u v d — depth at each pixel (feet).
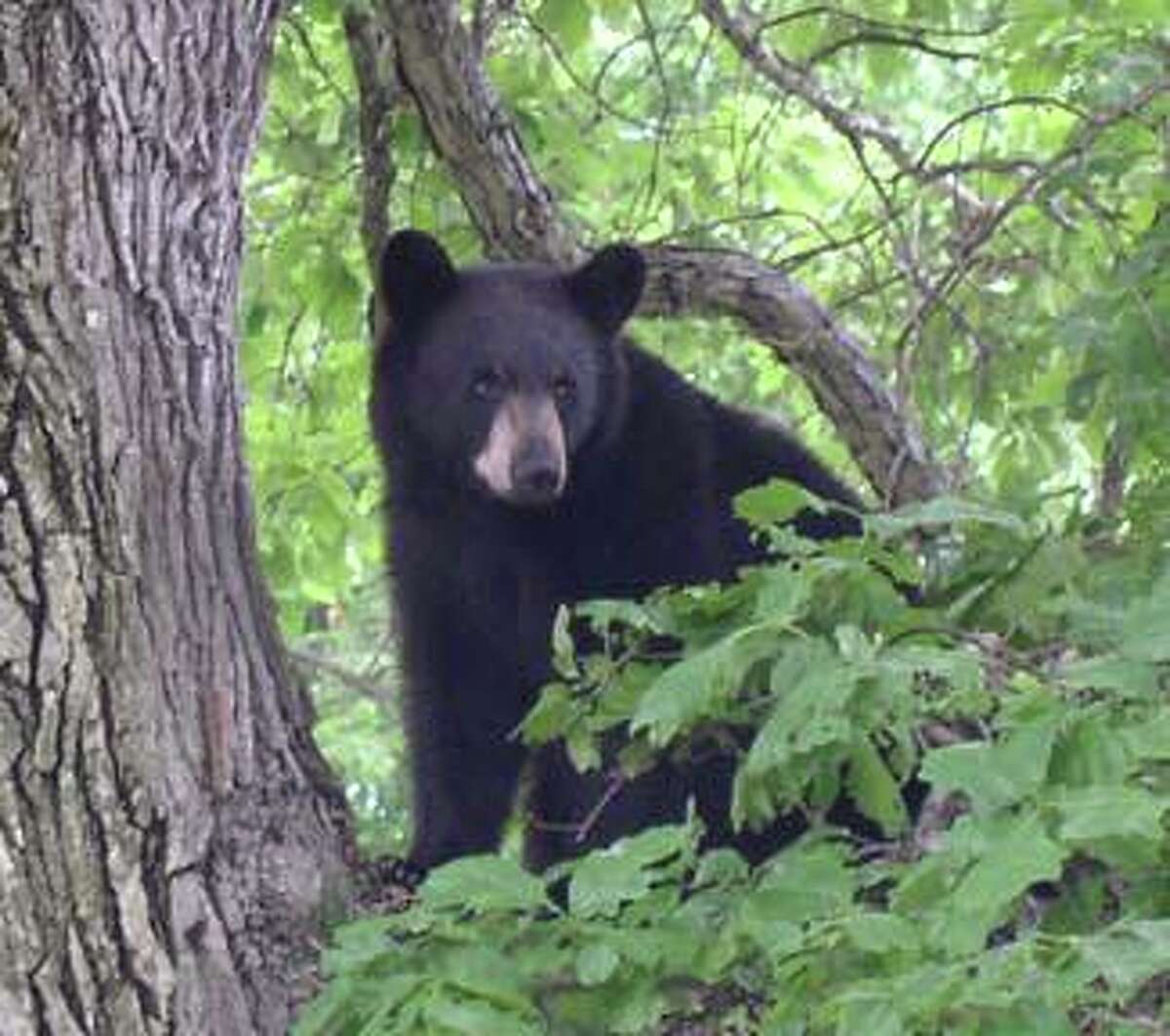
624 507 40.75
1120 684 23.85
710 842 37.88
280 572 50.80
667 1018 26.91
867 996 21.54
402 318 41.47
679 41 56.24
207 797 27.89
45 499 26.78
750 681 28.50
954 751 23.12
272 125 51.34
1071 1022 21.83
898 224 42.91
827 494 43.73
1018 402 45.34
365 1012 24.62
